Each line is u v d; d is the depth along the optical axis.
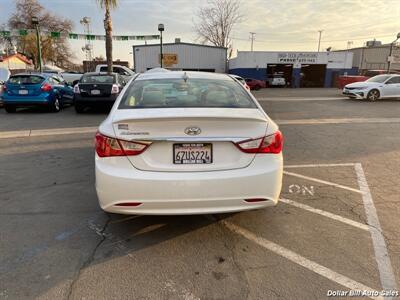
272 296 2.51
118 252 3.06
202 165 2.96
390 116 12.00
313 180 5.01
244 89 3.92
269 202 3.12
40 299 2.45
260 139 3.03
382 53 49.88
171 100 3.46
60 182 4.80
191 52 40.97
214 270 2.81
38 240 3.25
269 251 3.09
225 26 48.53
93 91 11.45
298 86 43.91
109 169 2.94
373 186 4.77
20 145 7.01
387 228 3.53
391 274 2.76
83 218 3.71
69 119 10.51
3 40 45.06
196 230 3.47
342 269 2.83
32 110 12.78
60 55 50.81
